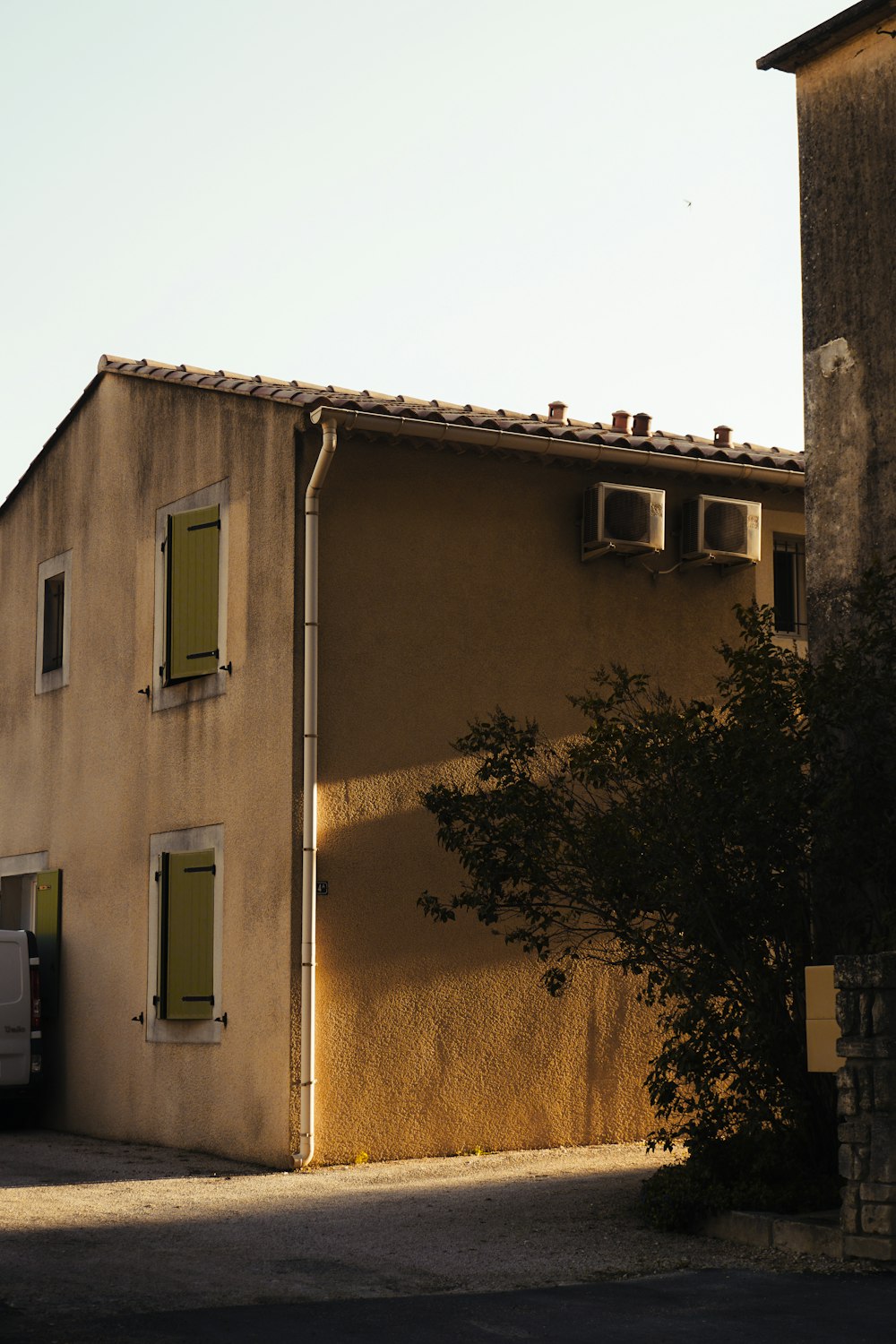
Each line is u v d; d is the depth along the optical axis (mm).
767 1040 8297
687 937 8703
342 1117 11250
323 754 11547
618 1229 8477
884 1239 7398
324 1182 10398
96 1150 12523
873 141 9766
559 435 12219
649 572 12961
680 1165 8914
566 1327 6293
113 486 14594
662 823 8609
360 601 11820
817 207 10062
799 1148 8695
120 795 13898
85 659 14797
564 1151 11773
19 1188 10258
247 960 11844
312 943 11258
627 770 8977
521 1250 7957
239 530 12516
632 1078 12336
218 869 12359
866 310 9688
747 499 13398
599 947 12375
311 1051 11141
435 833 11898
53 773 15203
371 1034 11430
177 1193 9961
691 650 13055
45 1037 14680
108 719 14266
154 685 13523
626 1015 12391
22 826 15703
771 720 8555
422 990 11648
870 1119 7520
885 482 9461
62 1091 14336
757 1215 8055
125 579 14234
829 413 9875
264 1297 6820
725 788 8531
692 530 12906
